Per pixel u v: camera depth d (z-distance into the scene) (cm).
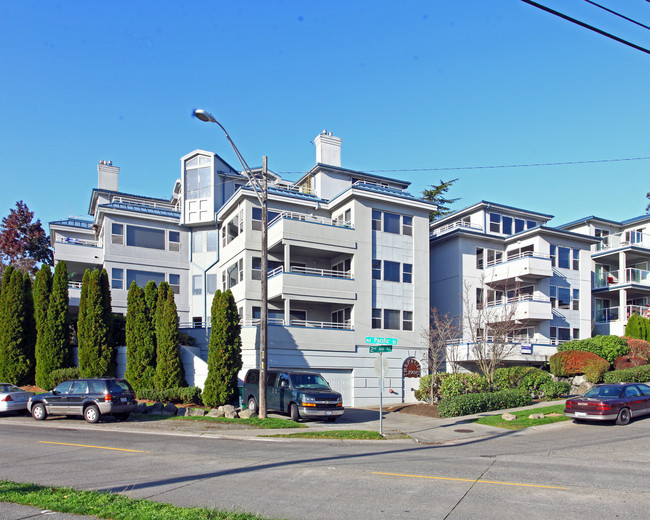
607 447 1505
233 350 2488
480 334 3391
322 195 3725
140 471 1123
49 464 1200
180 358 2656
